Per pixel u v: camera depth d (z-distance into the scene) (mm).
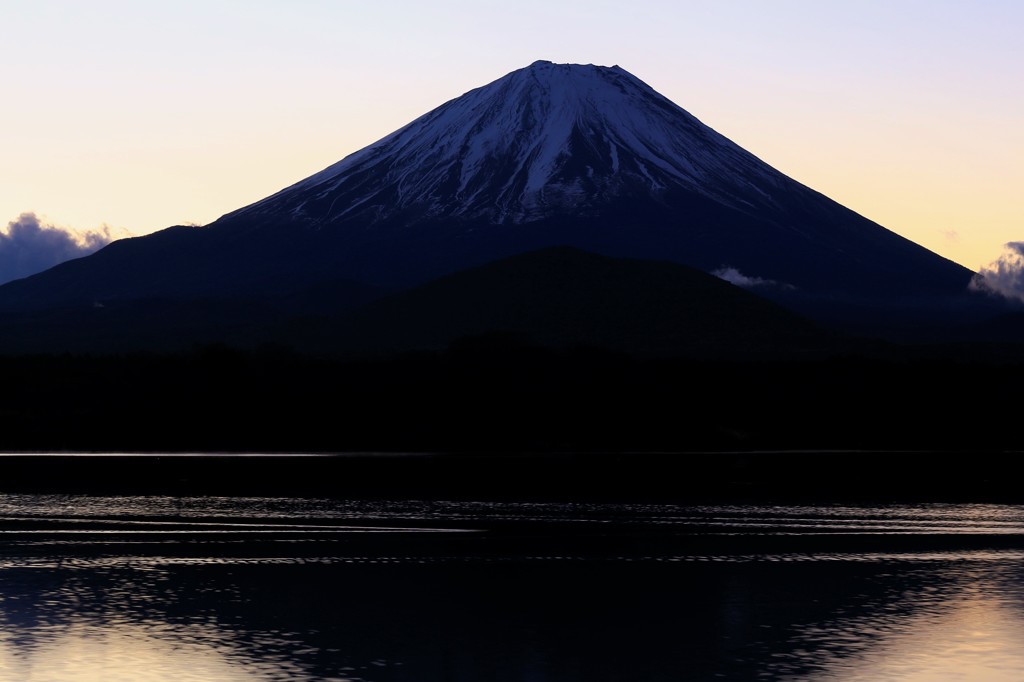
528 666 24438
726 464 71000
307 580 33094
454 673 23906
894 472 66375
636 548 38719
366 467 66625
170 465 66312
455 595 31234
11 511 46062
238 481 58000
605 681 23422
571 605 30109
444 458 73688
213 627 27469
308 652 25344
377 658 24922
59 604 29672
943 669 24297
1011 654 25438
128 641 26078
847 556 37344
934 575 34219
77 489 53844
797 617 28828
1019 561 36500
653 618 28719
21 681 22953
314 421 93375
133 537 40188
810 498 52531
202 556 36719
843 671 24141
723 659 25031
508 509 47906
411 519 44906
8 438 86375
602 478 61406
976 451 84250
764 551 38219
